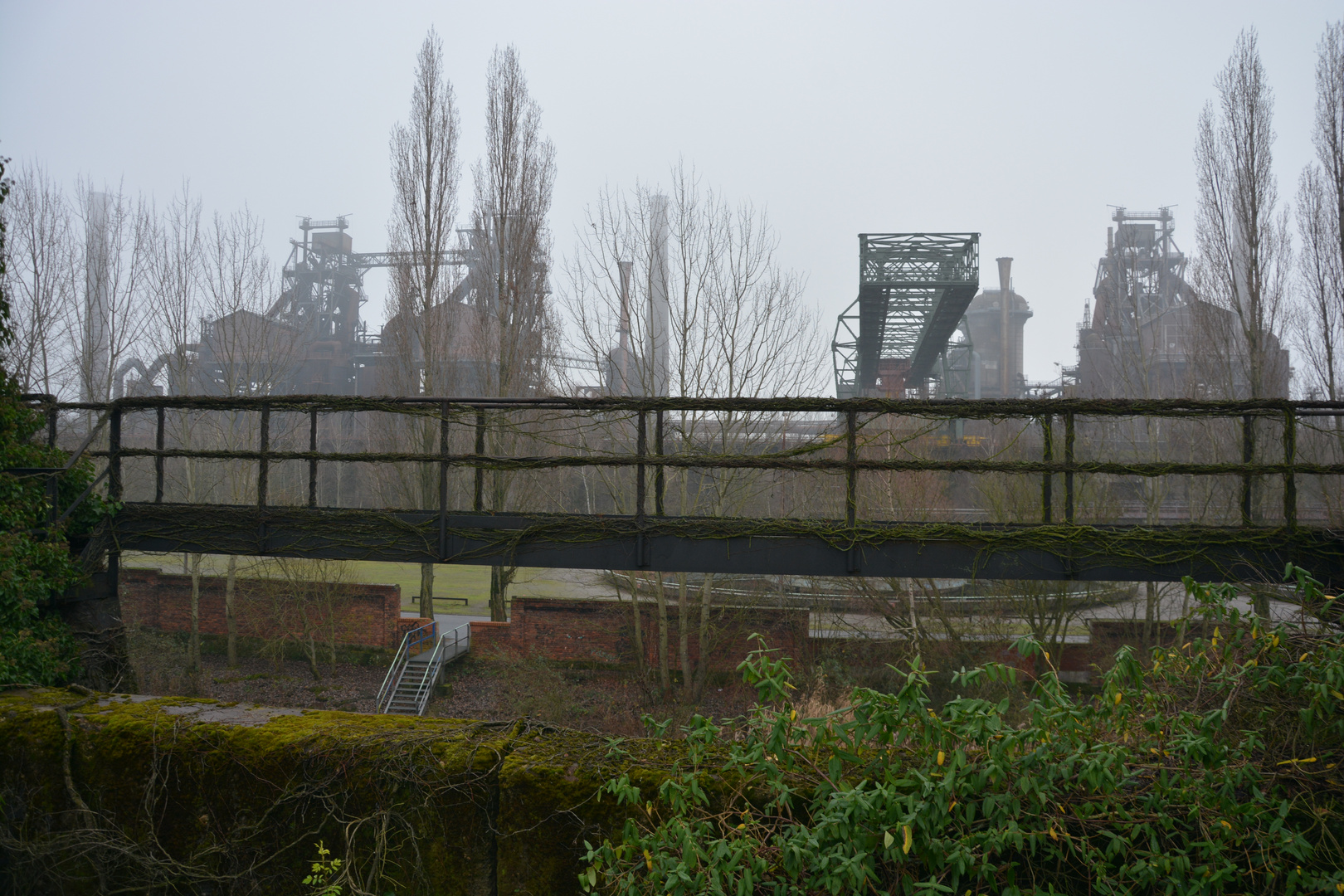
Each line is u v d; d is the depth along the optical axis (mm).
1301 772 3387
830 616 18672
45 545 6668
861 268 31141
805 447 6488
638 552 6637
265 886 4309
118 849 4445
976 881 3416
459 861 4070
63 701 5035
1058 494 16891
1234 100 19000
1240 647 3715
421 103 21172
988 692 13250
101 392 22172
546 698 15906
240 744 4410
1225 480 17234
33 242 20250
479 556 6848
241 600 20625
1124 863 3273
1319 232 17609
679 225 17516
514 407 6887
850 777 3582
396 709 16562
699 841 3240
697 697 17078
